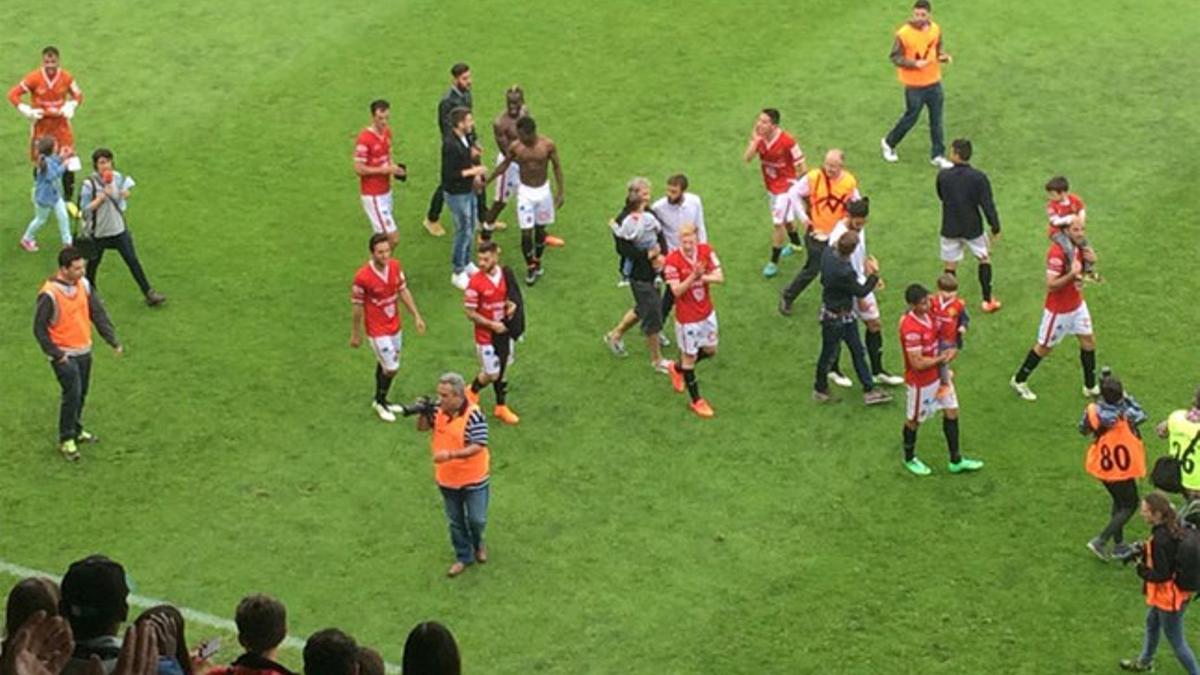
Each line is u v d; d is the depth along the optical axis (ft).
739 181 83.15
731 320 74.08
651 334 69.92
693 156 84.99
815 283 76.64
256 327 73.36
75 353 64.49
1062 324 67.46
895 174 83.66
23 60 92.94
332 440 67.05
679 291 66.54
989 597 59.41
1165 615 54.54
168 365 71.00
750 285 76.28
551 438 67.26
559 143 86.07
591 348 72.33
